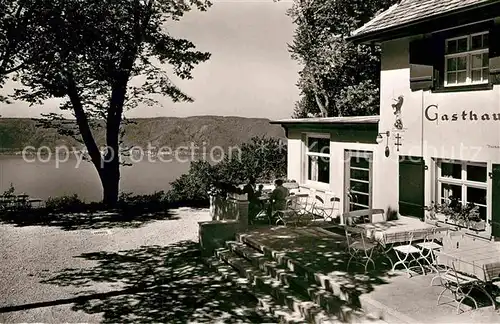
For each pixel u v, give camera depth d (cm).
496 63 848
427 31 978
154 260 1171
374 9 2556
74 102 2064
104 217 1814
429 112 1000
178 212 1938
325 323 705
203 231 1184
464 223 913
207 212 1934
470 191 948
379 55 2575
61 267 1106
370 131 1210
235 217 1263
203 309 832
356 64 2666
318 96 2914
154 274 1050
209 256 1176
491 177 866
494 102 852
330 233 1202
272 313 804
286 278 880
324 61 2647
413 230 869
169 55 2162
